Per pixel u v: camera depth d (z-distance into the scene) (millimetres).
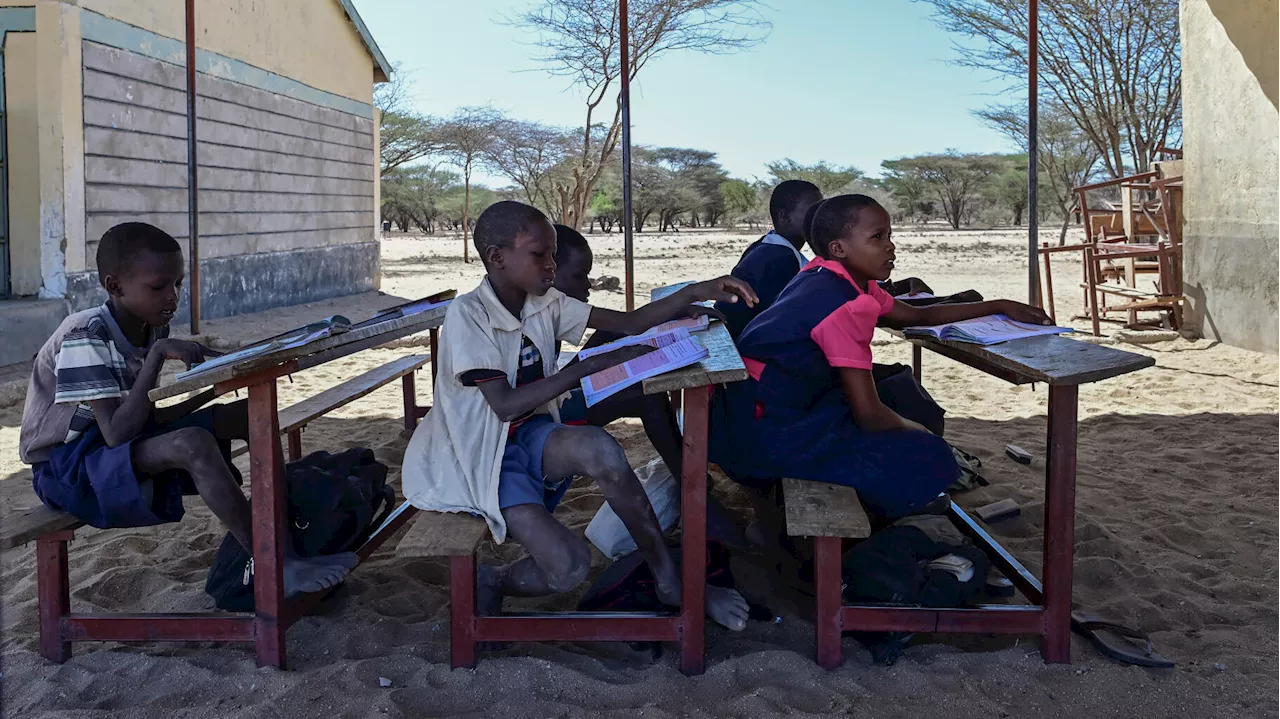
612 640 2818
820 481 3166
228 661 2928
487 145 32188
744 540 3471
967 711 2617
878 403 3111
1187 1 9375
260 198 13516
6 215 9281
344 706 2625
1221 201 9031
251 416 2777
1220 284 9094
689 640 2816
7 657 2951
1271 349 8422
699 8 22312
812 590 3389
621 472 2865
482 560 3869
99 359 2881
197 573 3715
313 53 15023
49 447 2949
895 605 2902
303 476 3275
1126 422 6109
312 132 15062
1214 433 5785
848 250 3146
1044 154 32219
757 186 73000
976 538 3600
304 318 12570
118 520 2957
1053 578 2836
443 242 41781
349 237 16594
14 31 9172
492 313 2938
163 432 3115
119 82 10203
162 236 2994
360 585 3568
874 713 2602
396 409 6793
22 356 8688
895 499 3119
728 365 2643
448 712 2639
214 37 12172
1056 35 18984
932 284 18016
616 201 58656
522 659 2830
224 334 10695
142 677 2820
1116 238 11062
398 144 33031
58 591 2908
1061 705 2664
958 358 3646
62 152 9266
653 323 3238
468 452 2883
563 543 2789
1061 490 2809
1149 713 2625
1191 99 9398
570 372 2750
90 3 9664
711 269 22438
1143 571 3598
